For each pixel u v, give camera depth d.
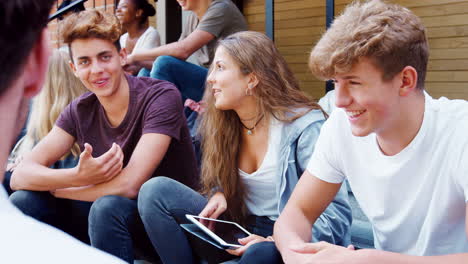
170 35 4.67
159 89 2.22
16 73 0.44
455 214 1.33
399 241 1.45
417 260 1.23
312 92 4.53
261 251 1.51
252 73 1.87
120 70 2.21
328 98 3.00
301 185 1.62
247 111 1.91
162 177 1.94
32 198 2.21
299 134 1.84
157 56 3.37
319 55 1.27
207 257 1.90
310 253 1.40
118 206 1.98
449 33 3.74
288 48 4.70
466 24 3.65
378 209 1.46
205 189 2.06
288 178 1.85
